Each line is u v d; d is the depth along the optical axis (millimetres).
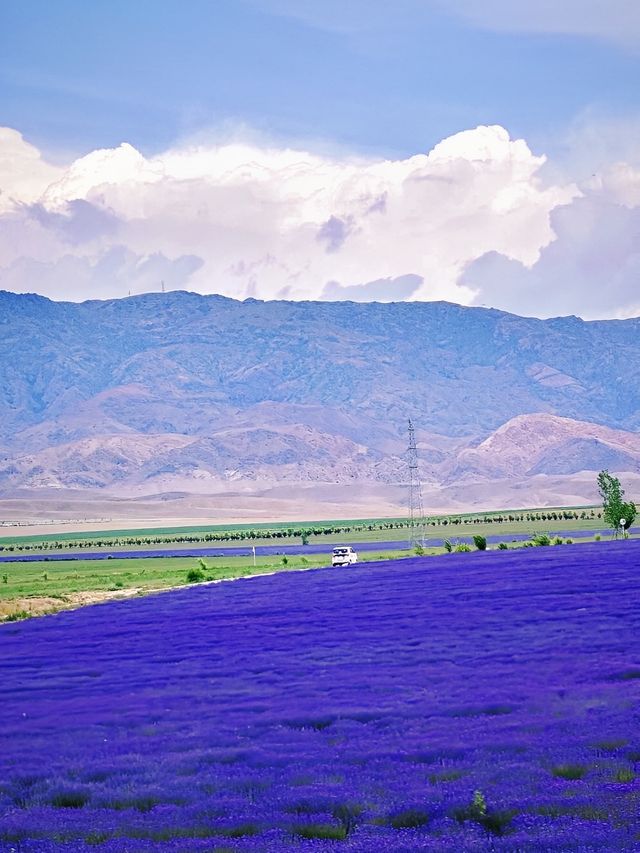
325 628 78562
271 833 30391
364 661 60531
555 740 38062
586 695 45250
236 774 37125
